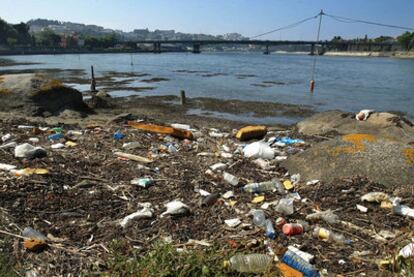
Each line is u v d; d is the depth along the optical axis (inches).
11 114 442.0
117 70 1513.3
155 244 140.8
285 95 832.9
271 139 340.2
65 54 3457.2
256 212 170.1
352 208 177.6
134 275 117.6
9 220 155.5
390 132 382.6
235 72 1485.0
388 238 150.7
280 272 126.4
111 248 140.7
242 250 139.6
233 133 386.9
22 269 125.8
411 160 210.2
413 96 852.6
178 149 295.9
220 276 119.3
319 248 143.5
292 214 171.9
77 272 126.8
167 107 645.9
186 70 1569.9
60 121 435.2
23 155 231.8
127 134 326.3
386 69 1831.9
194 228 158.7
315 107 685.9
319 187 203.2
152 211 174.2
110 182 208.4
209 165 252.5
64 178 204.8
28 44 3720.5
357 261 134.5
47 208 170.6
